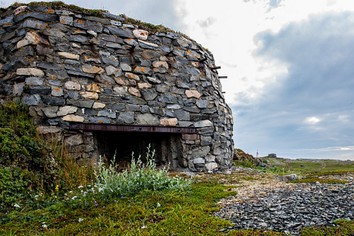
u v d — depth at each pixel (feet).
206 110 35.40
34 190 18.90
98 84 29.09
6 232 12.78
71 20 29.14
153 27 34.58
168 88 33.14
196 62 36.47
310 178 26.96
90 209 15.35
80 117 27.27
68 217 14.49
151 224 13.01
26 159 20.34
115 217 14.03
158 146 34.14
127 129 29.25
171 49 34.53
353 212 13.91
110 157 32.86
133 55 31.86
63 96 26.91
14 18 28.40
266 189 20.57
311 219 13.04
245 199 17.47
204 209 15.30
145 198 16.56
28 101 25.53
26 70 26.00
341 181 23.27
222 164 35.58
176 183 20.06
